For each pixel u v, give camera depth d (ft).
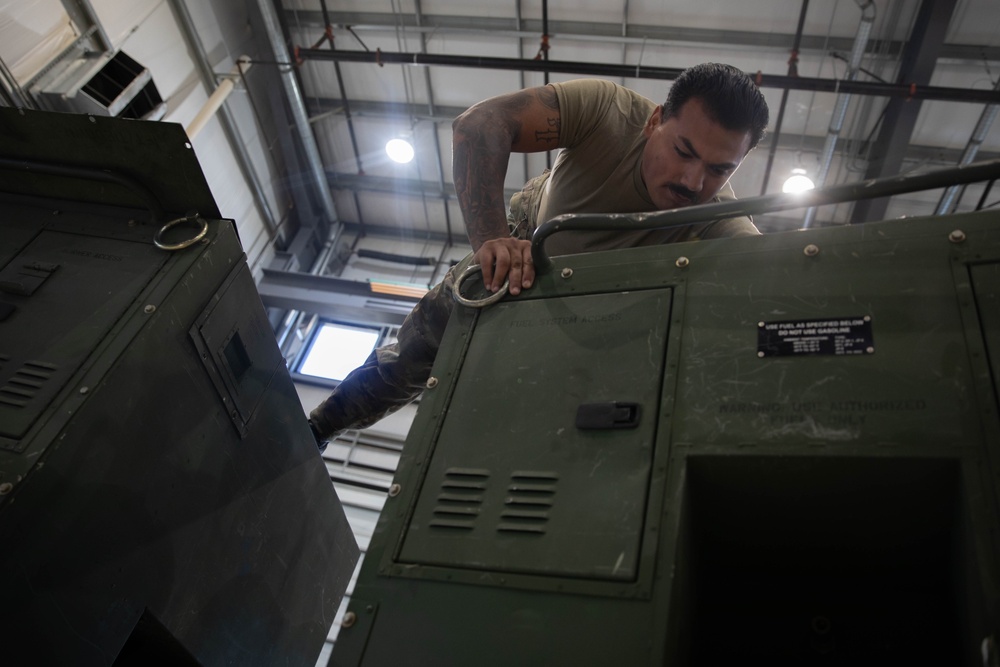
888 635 4.87
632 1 21.03
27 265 6.77
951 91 19.56
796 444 4.27
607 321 5.18
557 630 4.11
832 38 20.51
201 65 21.71
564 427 4.81
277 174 25.81
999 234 4.57
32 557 5.45
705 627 5.16
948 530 4.41
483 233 6.16
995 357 4.22
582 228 5.31
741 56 21.16
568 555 4.31
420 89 23.99
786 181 20.53
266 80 24.17
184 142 6.45
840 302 4.66
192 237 6.75
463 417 5.11
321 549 8.44
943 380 4.25
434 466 4.94
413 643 4.30
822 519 4.62
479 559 4.46
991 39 19.74
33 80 16.63
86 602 5.78
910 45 20.10
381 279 27.09
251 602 7.41
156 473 6.32
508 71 23.06
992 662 3.57
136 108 19.20
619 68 20.85
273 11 22.54
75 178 7.02
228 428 7.05
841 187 4.71
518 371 5.19
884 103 21.36
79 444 5.74
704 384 4.66
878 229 4.83
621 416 4.67
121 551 6.05
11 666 5.32
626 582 4.14
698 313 4.96
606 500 4.44
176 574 6.53
